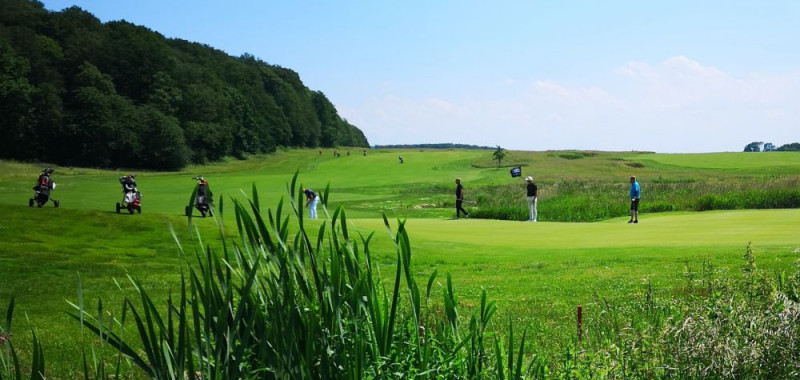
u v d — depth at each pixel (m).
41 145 98.44
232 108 137.00
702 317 5.50
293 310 3.56
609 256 17.91
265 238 3.69
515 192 50.75
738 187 43.44
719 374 5.03
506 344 8.20
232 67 158.62
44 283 14.87
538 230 27.06
